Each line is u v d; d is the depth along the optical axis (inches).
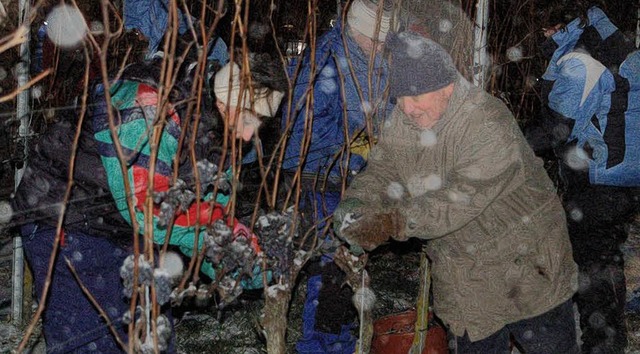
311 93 105.5
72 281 103.6
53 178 101.6
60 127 101.7
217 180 93.0
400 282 193.8
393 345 135.6
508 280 104.0
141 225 94.0
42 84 152.7
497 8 173.9
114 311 104.6
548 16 150.9
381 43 122.3
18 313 159.8
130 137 91.9
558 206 105.0
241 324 164.2
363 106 114.0
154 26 112.4
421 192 105.5
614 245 136.0
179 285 95.5
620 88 129.9
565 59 132.0
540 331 106.3
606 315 135.6
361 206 102.0
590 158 133.0
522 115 173.0
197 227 93.5
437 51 97.6
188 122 92.2
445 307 107.7
